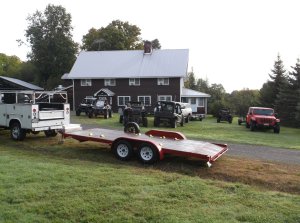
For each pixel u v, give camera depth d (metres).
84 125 21.64
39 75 66.50
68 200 6.12
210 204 6.27
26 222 5.21
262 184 7.98
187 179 7.83
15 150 11.12
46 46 63.41
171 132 11.19
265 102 46.97
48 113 12.93
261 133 23.59
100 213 5.64
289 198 6.84
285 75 45.12
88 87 46.34
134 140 9.70
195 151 9.24
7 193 6.38
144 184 7.29
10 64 86.38
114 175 7.91
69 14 65.38
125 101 45.38
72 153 10.72
